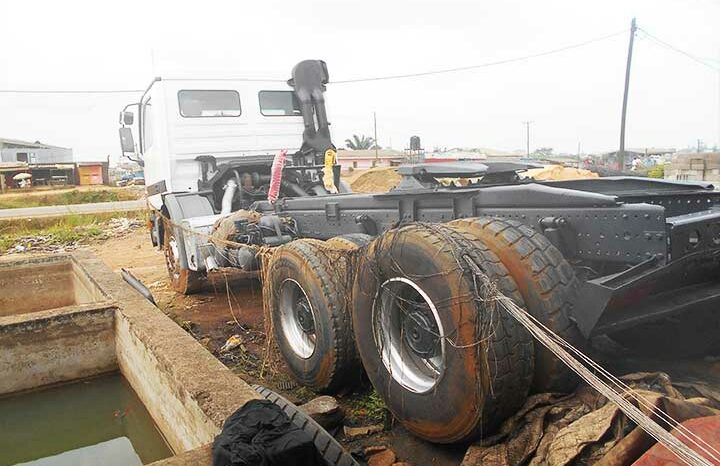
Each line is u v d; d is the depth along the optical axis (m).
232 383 3.21
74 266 8.05
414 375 3.17
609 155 40.94
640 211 2.76
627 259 2.84
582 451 2.34
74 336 5.07
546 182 4.39
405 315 3.22
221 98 7.71
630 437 2.12
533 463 2.53
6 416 4.79
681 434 1.97
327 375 3.82
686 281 3.38
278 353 4.57
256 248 4.90
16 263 7.86
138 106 8.93
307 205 5.32
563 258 2.94
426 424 3.04
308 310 4.07
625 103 20.94
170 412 3.66
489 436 2.82
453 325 2.77
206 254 6.37
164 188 7.54
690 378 3.19
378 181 21.16
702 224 2.84
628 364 3.38
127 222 18.91
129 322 4.64
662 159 38.56
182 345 3.91
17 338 4.82
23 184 35.22
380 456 3.10
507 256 2.91
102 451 4.62
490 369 2.65
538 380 2.92
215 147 7.66
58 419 4.96
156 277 9.09
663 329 3.53
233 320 6.19
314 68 8.09
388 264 3.20
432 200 3.90
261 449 2.26
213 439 2.67
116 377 5.29
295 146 8.26
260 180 7.07
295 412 3.02
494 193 3.46
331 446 2.76
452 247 2.85
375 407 3.65
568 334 2.78
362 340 3.46
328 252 3.89
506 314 2.69
